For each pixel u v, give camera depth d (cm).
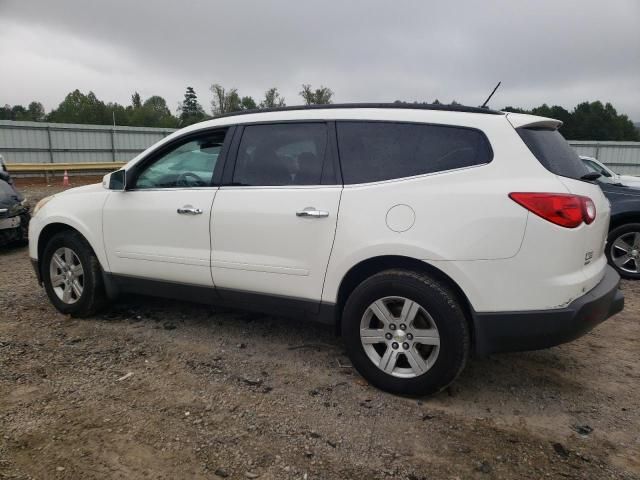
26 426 290
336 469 258
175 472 254
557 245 289
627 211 643
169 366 371
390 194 322
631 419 312
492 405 325
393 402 325
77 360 379
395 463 264
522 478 254
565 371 378
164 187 417
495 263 296
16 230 779
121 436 282
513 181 298
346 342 342
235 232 372
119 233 432
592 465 266
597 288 314
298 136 365
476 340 308
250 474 253
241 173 381
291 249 352
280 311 371
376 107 350
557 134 348
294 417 305
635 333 457
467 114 324
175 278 409
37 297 533
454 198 304
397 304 327
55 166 2102
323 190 344
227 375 358
